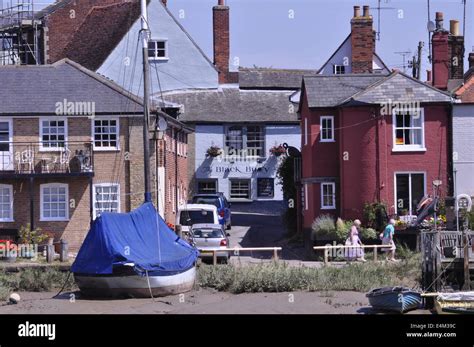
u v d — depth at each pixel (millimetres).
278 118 83250
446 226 48656
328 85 60031
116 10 87375
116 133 58438
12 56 85250
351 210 56156
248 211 82438
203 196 67375
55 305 35594
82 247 38750
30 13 91562
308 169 59625
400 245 51125
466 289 35031
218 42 88750
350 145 56344
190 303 35812
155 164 58812
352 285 38750
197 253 41031
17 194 57812
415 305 32062
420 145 56156
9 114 57750
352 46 71688
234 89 86625
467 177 56031
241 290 39281
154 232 39594
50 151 58000
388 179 55844
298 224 64125
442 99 56031
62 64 61438
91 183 57625
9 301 36594
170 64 85688
